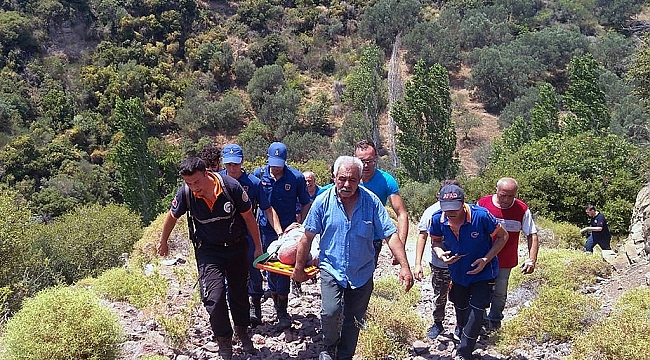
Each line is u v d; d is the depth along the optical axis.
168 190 43.03
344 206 4.16
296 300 6.22
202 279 4.45
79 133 48.00
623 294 6.54
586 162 18.98
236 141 54.78
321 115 56.44
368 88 50.62
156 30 64.56
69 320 4.34
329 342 4.26
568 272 7.69
